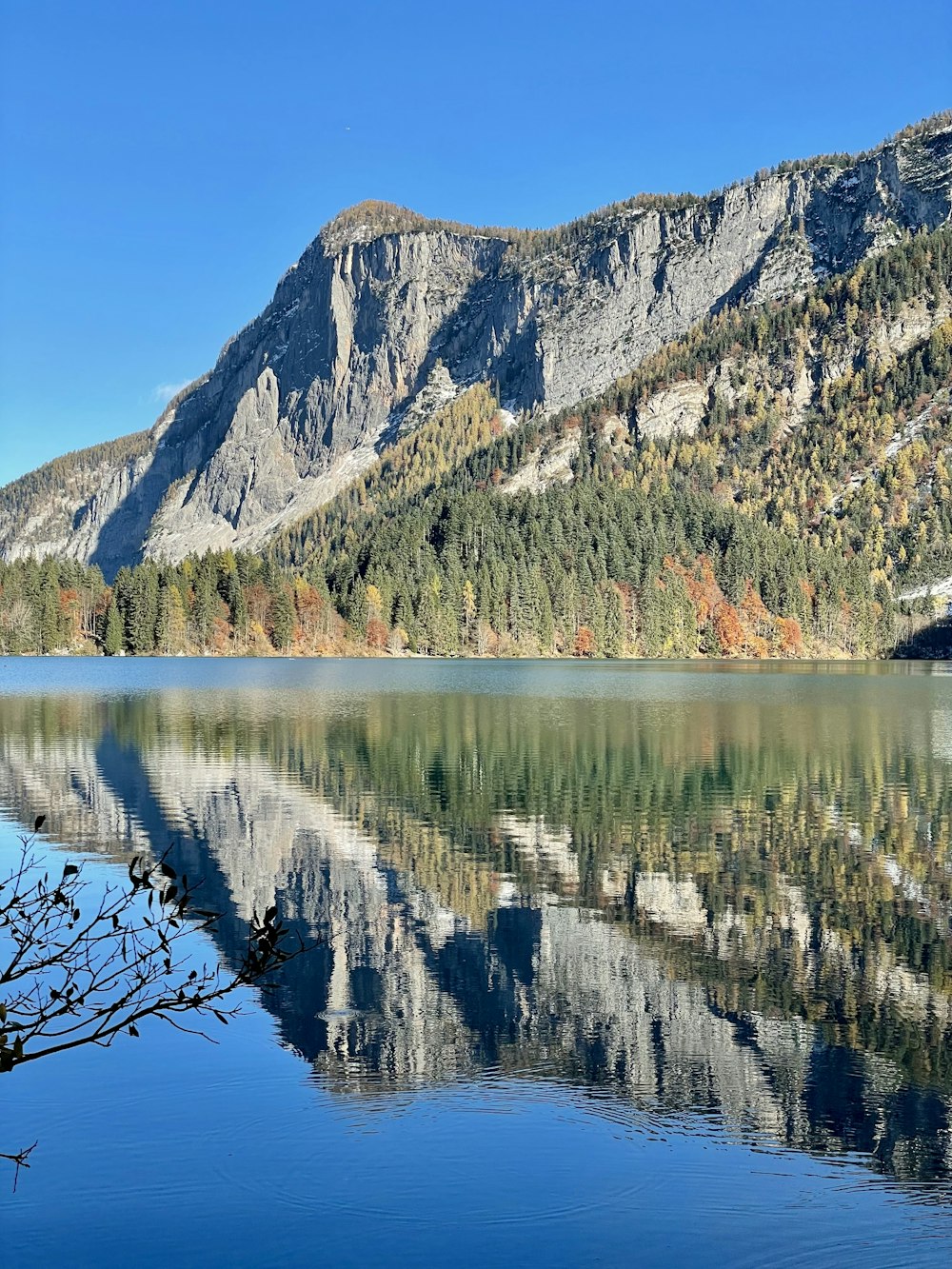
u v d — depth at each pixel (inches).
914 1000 887.1
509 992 901.2
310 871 1305.4
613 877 1284.4
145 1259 505.4
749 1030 823.7
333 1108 671.1
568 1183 589.0
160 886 1208.8
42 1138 628.4
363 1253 517.3
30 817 1626.5
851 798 1818.4
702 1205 567.2
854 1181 597.0
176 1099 687.1
